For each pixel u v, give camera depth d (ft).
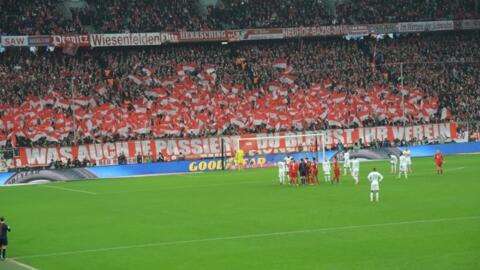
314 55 443.73
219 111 402.11
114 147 370.73
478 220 176.65
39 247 165.99
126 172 359.25
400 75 438.40
